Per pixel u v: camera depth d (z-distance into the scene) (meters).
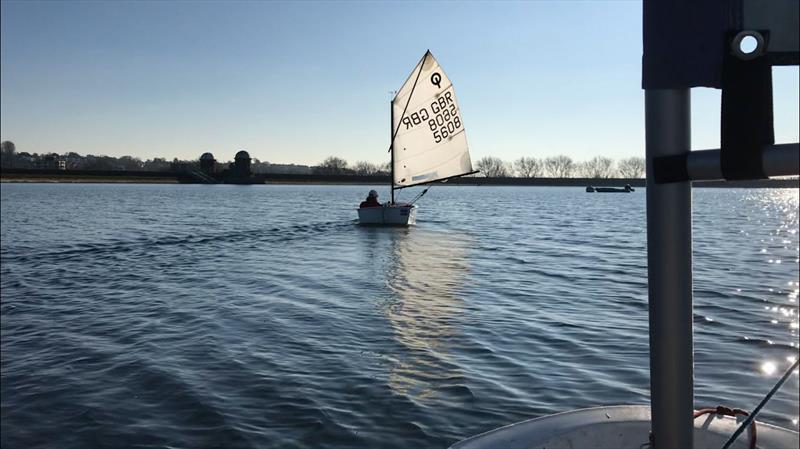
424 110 33.69
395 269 20.77
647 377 8.66
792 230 37.38
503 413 7.40
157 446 6.60
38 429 7.11
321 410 7.48
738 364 9.12
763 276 18.38
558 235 34.91
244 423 7.12
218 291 16.39
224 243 29.91
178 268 21.14
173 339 11.06
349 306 14.17
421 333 11.43
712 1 1.49
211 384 8.47
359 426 7.02
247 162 195.62
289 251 26.45
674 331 1.61
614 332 11.41
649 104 1.60
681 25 1.53
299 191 145.25
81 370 9.26
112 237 33.16
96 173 194.75
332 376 8.80
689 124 1.59
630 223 45.34
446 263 22.39
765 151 1.42
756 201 98.00
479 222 46.09
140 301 15.01
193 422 7.20
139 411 7.57
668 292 1.61
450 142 33.00
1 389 8.42
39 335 11.56
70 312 13.75
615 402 7.73
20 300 15.26
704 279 17.75
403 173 35.75
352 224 41.97
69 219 47.34
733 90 1.46
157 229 38.47
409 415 7.34
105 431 7.01
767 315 12.65
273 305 14.32
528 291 16.23
